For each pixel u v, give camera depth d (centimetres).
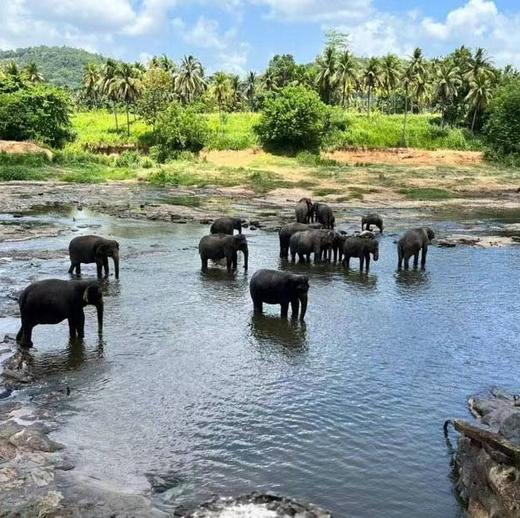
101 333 1516
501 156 7712
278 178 6247
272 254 2689
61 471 930
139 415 1124
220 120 8844
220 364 1375
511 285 2180
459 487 908
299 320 1706
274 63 11556
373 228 3553
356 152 7775
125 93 8556
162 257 2528
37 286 1420
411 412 1158
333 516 848
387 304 1908
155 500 873
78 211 4047
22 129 7288
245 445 1027
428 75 9181
